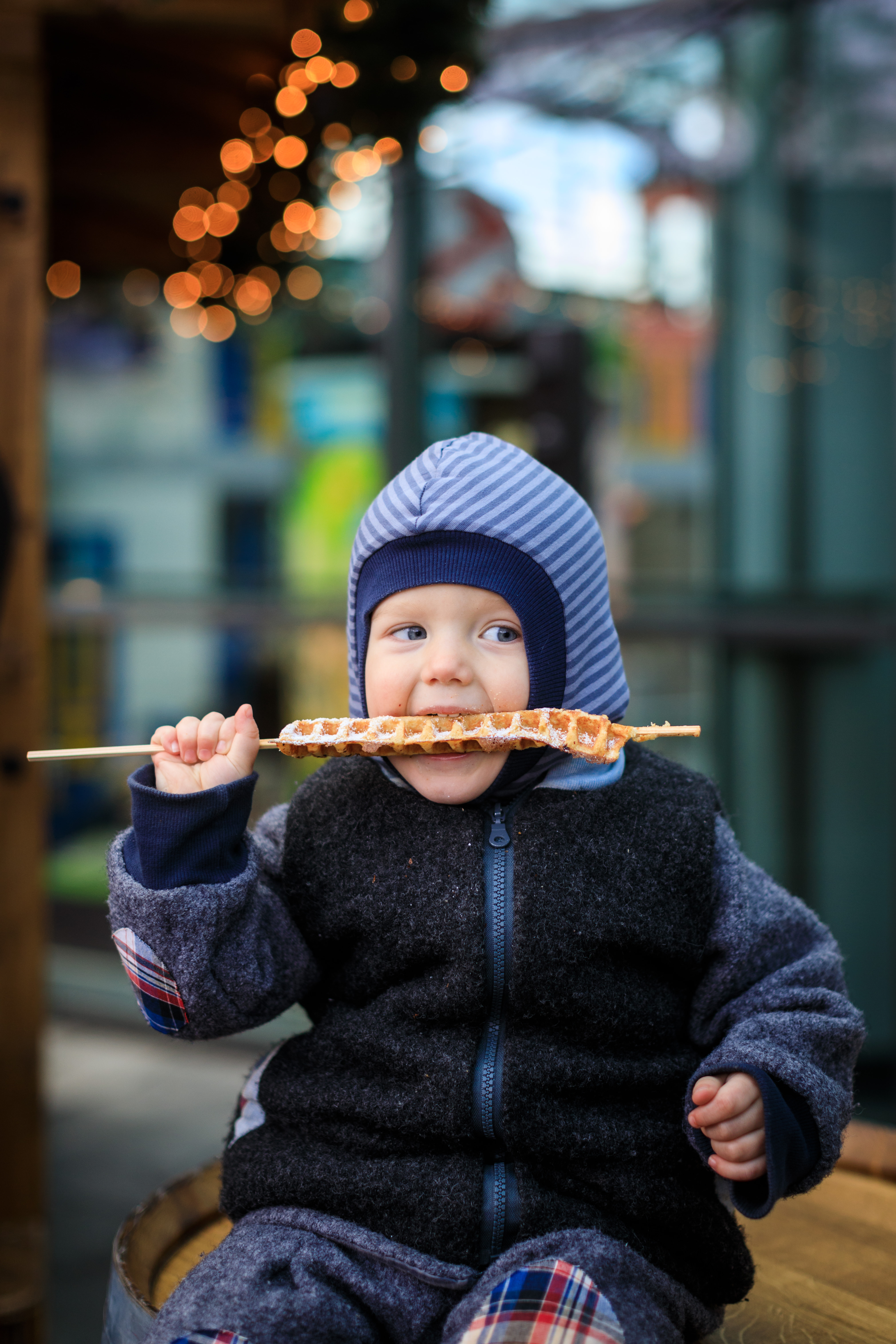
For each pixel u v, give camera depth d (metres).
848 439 3.43
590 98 3.62
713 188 3.59
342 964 1.27
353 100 2.43
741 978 1.22
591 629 1.25
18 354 2.17
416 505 1.20
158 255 3.24
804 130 3.44
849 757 3.49
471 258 3.82
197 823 1.14
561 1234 1.11
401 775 1.25
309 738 1.17
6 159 2.15
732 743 3.64
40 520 2.20
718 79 3.53
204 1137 3.36
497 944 1.18
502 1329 1.01
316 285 3.30
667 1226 1.17
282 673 4.08
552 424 3.82
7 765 2.20
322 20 2.17
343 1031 1.23
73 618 4.30
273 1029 4.06
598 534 1.28
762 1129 1.09
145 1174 3.13
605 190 3.69
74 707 4.30
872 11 3.30
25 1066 2.23
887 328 3.34
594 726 1.17
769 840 3.62
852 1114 1.18
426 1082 1.16
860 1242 1.52
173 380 4.21
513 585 1.19
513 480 1.22
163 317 4.16
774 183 3.51
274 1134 1.23
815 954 1.25
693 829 1.24
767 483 3.57
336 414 4.03
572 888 1.19
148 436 4.25
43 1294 2.02
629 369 3.74
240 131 2.62
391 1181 1.15
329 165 2.67
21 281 2.17
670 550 3.71
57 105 2.52
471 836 1.22
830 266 3.43
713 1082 1.10
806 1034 1.15
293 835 1.29
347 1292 1.11
